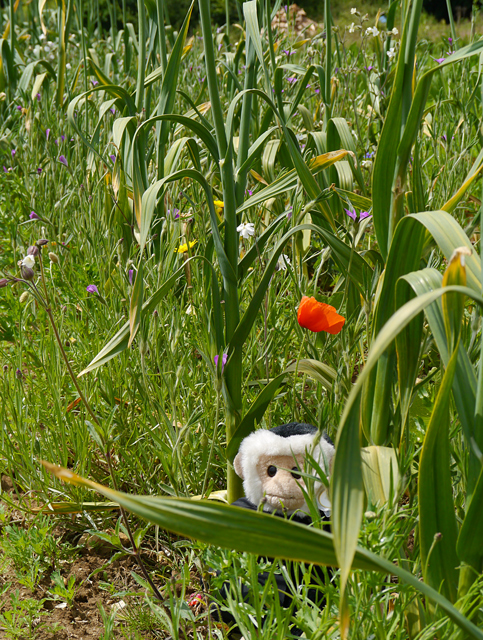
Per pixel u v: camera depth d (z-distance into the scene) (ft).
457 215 9.58
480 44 4.61
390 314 5.06
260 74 10.39
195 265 8.18
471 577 3.92
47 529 6.18
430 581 4.05
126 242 10.01
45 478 6.79
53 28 27.32
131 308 5.59
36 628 5.56
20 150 14.26
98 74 12.68
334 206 9.26
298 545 3.03
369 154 10.80
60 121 14.30
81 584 6.12
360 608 4.18
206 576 5.69
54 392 7.11
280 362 7.99
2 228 11.82
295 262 8.07
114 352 5.90
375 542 4.00
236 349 6.21
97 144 11.55
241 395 6.53
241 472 5.91
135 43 16.79
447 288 2.97
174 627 4.69
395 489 4.87
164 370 7.12
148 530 6.73
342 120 8.89
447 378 3.52
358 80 17.22
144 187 9.62
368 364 2.79
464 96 12.37
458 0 40.73
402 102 5.03
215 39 18.24
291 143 6.20
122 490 7.19
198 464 7.05
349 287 7.29
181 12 32.63
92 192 10.97
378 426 5.36
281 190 6.79
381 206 5.41
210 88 6.15
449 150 11.07
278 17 20.56
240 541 3.01
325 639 4.08
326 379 6.39
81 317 9.20
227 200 6.32
